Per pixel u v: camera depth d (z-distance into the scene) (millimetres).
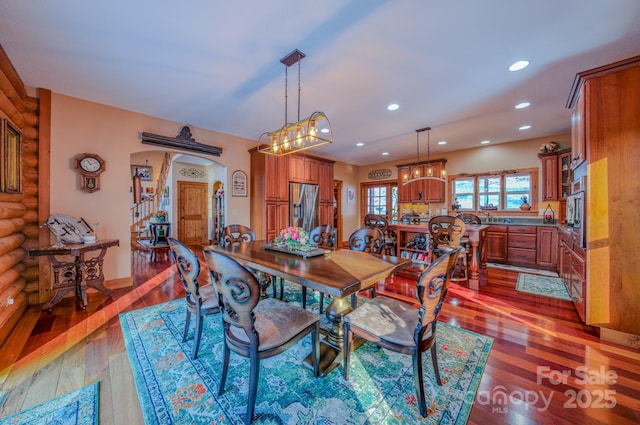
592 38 2131
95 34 2039
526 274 4340
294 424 1367
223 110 3613
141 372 1779
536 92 3098
